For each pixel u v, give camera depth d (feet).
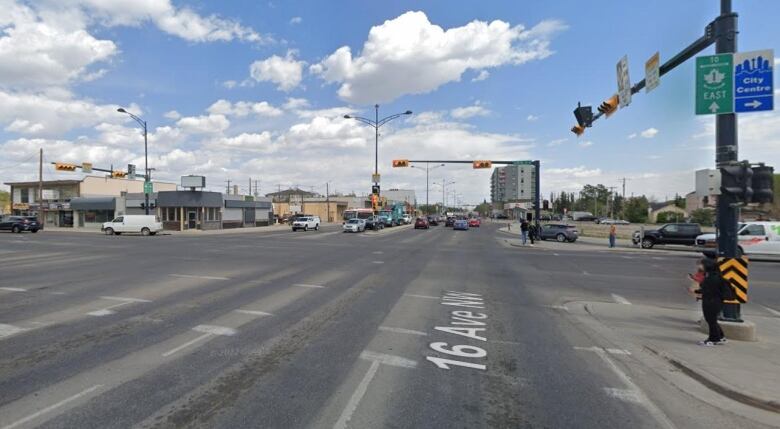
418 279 47.62
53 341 23.32
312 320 28.30
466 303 34.81
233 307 32.19
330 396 16.35
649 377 19.08
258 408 15.24
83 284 42.83
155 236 139.33
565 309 33.35
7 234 147.13
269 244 101.71
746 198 24.81
